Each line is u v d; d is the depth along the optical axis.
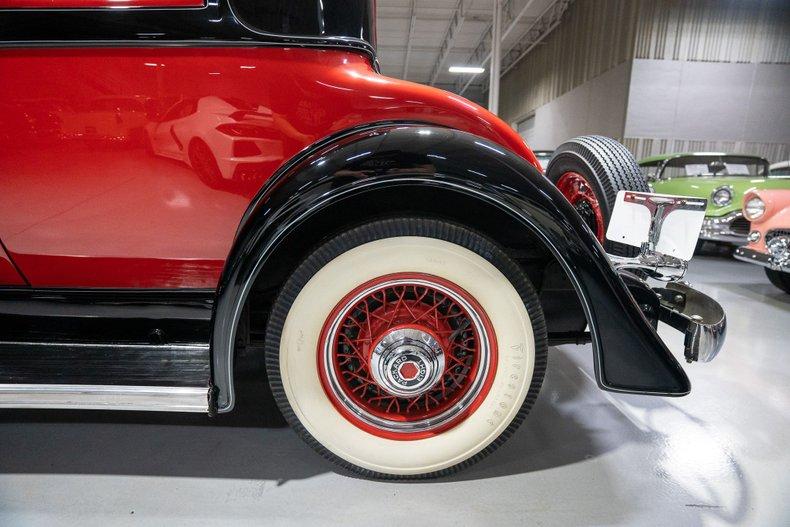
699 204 1.09
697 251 5.20
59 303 1.07
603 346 0.96
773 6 8.50
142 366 0.97
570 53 11.84
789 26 8.55
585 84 10.94
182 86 0.92
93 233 1.01
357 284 0.94
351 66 0.96
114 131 0.93
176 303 1.07
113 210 0.99
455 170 0.87
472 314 0.97
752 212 2.67
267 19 0.91
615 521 0.95
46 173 0.95
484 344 0.98
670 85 8.94
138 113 0.92
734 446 1.22
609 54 9.84
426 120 0.99
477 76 17.45
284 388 0.98
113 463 1.12
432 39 13.13
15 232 1.01
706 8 8.59
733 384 1.60
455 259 0.93
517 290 0.95
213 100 0.93
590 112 10.71
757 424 1.33
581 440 1.24
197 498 1.00
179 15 0.89
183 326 1.08
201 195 0.98
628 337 0.95
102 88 0.91
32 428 1.25
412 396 1.00
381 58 15.05
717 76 8.82
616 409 1.42
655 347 0.96
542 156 6.63
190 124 0.94
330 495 1.02
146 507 0.97
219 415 1.34
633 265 1.17
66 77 0.90
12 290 1.07
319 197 0.87
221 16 0.89
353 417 1.00
